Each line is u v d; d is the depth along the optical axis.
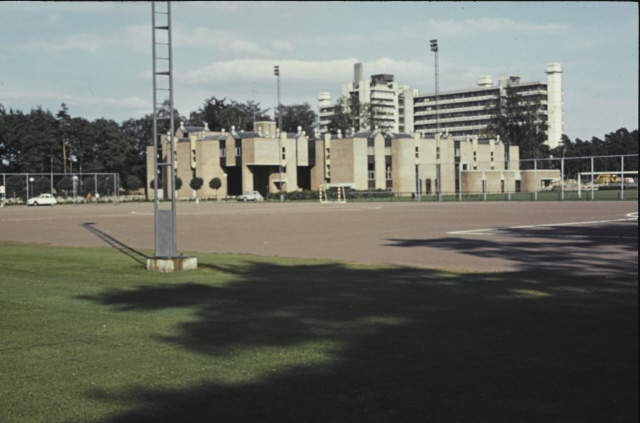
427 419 4.61
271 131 104.56
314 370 5.82
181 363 6.11
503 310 8.44
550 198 63.97
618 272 12.08
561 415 4.65
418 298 9.50
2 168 112.25
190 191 102.31
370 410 4.79
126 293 10.34
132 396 5.19
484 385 5.32
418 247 17.67
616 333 7.04
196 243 19.92
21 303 9.41
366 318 8.08
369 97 197.38
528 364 5.89
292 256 15.89
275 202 78.12
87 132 122.31
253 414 4.75
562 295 9.53
